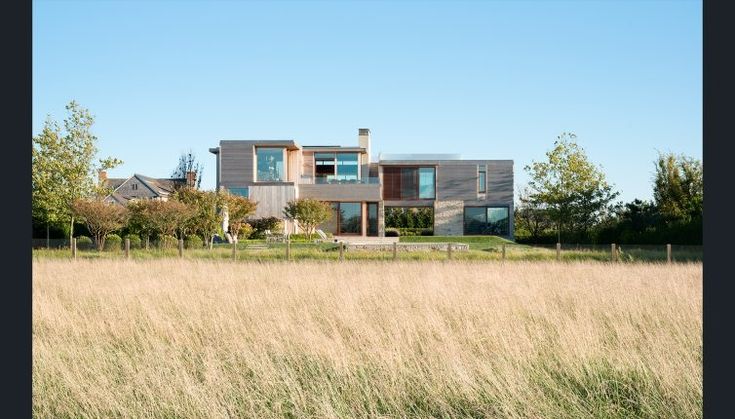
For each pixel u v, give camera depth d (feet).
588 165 128.67
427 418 17.75
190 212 100.07
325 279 45.68
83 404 18.17
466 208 162.09
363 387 19.51
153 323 28.19
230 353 23.45
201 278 48.08
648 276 47.98
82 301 35.40
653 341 24.44
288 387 19.07
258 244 105.50
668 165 128.16
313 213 128.88
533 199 134.92
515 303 33.71
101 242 96.07
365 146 167.22
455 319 29.09
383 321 28.73
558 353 22.90
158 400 18.40
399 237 145.07
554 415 17.62
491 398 18.44
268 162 145.79
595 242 122.72
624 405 18.75
